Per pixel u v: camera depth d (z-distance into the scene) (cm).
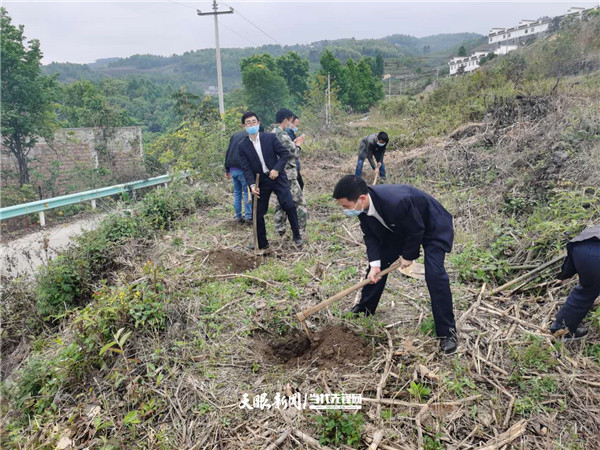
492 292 411
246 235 648
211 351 352
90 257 579
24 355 459
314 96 2214
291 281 473
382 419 273
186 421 291
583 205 502
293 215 566
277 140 542
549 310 376
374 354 334
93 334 356
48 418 312
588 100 941
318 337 365
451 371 310
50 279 520
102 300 393
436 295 330
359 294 432
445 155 864
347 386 302
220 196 875
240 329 383
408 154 1019
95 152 1653
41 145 1612
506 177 696
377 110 2698
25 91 1470
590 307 327
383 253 369
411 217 318
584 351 327
